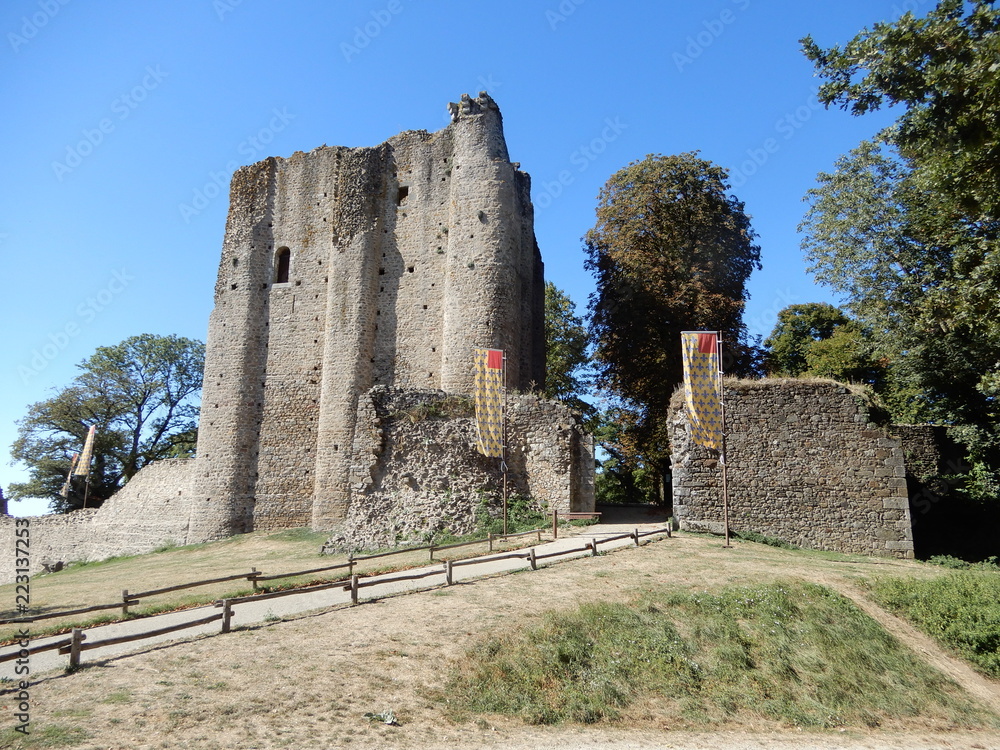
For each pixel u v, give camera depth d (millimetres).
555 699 9828
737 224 30812
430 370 31344
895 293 25703
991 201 13820
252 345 34250
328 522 30062
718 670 10984
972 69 12234
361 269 32719
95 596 18297
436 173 33562
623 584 13875
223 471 32562
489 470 23250
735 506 19297
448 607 12461
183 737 7863
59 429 47812
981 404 22750
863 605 13906
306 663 9992
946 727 10422
